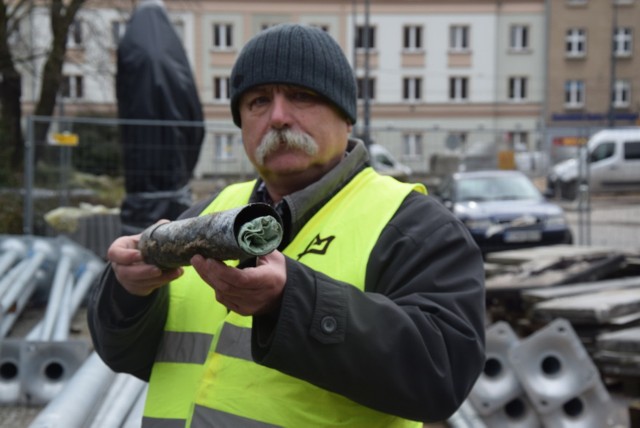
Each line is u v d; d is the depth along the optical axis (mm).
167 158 7844
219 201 2244
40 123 9906
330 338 1474
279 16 43094
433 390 1564
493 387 4238
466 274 1723
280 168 1901
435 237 1745
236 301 1447
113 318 1892
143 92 7824
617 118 44406
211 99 42875
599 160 22453
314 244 1811
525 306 6094
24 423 4504
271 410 1661
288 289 1459
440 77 44250
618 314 5156
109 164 9664
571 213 17594
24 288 6695
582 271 6500
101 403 3361
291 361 1469
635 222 14016
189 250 1431
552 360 4305
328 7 43438
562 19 44219
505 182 12367
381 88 44188
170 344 1938
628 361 4656
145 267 1690
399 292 1700
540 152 14336
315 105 1897
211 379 1761
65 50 16188
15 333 6680
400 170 13641
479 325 1683
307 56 1865
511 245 11055
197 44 42531
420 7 43875
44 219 9180
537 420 4254
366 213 1827
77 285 7266
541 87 44625
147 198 7793
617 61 44625
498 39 44406
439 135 13914
